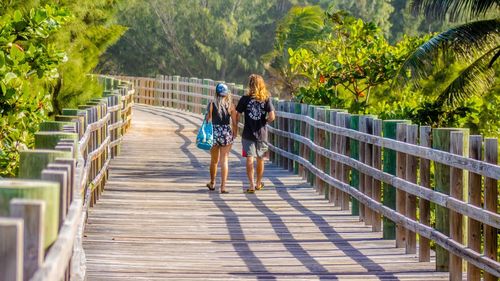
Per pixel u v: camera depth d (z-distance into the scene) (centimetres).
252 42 10469
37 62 1528
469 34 3044
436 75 3662
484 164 1138
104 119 2150
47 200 479
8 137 1446
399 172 1558
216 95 2209
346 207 1991
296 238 1647
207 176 2556
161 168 2712
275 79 6575
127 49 10088
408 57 3034
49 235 480
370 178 1788
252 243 1594
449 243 1284
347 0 10819
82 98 2759
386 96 3488
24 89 1461
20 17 1512
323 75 3069
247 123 2219
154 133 4062
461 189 1276
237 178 2536
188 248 1530
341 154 1992
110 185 2292
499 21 3070
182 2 10125
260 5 10731
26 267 425
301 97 3044
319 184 2238
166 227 1727
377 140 1677
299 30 5031
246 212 1934
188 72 10194
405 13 10369
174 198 2111
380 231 1723
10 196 470
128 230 1680
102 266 1363
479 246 1202
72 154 780
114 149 2962
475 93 3108
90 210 1884
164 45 10112
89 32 3006
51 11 1533
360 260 1457
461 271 1279
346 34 3303
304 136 2519
